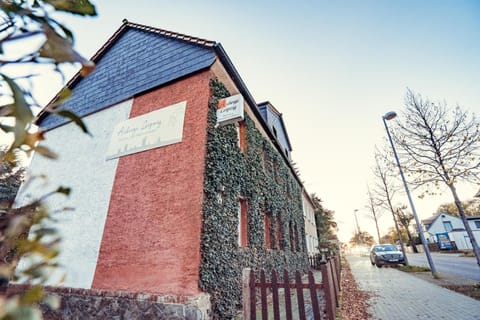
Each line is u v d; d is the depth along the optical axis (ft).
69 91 2.37
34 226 2.20
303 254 42.16
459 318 15.29
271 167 31.53
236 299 16.49
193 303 12.80
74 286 17.16
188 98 19.79
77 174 22.39
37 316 1.75
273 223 28.40
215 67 20.56
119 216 18.15
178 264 14.52
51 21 2.54
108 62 28.40
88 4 2.75
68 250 18.93
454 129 30.04
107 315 14.85
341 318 14.97
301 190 54.60
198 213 15.21
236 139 21.70
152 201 17.28
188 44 22.17
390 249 60.75
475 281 29.63
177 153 17.90
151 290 14.56
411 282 31.14
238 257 18.04
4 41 2.26
